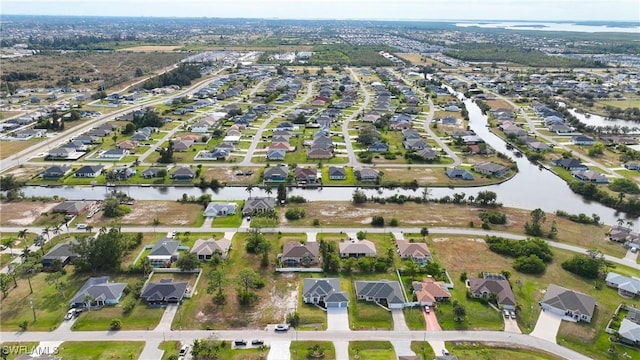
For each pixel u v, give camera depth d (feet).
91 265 319.68
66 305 283.18
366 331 266.77
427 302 288.51
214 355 244.83
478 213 417.69
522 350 254.47
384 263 328.08
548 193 476.13
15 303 284.20
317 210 418.31
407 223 395.96
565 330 270.05
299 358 245.24
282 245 355.77
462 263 336.49
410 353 249.55
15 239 359.46
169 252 335.06
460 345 256.93
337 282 303.07
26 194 452.35
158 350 248.93
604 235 382.01
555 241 370.94
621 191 463.42
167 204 428.56
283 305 288.30
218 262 329.31
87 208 415.03
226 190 469.98
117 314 277.03
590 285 314.76
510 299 287.69
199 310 281.54
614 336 266.16
